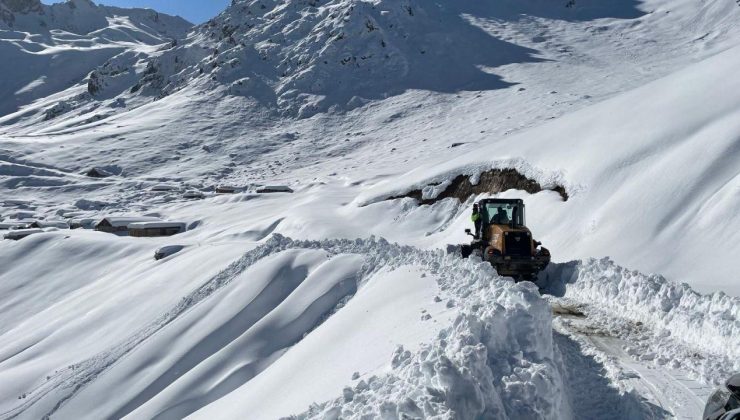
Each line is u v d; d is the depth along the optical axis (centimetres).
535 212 2672
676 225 1914
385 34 14138
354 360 1026
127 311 2838
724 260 1600
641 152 2425
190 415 1495
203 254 3266
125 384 2012
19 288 4447
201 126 11631
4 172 9469
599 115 3061
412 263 1698
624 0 15338
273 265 2253
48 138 11544
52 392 2145
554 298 1514
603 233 2125
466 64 12731
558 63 11838
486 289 1081
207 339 2014
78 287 4275
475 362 605
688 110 2486
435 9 15600
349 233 3900
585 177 2572
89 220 6362
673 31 12600
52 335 2850
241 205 6469
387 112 11181
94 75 19975
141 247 4778
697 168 2072
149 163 9900
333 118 11469
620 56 11662
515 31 14212
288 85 12975
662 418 695
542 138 3288
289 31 15538
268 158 9781
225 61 14638
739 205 1775
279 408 1004
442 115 10338
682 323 1089
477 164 3694
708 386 802
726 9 12594
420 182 4100
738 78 2497
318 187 6819
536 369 658
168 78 16938
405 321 1078
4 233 6069
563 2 15775
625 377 847
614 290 1373
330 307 1848
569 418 680
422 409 553
